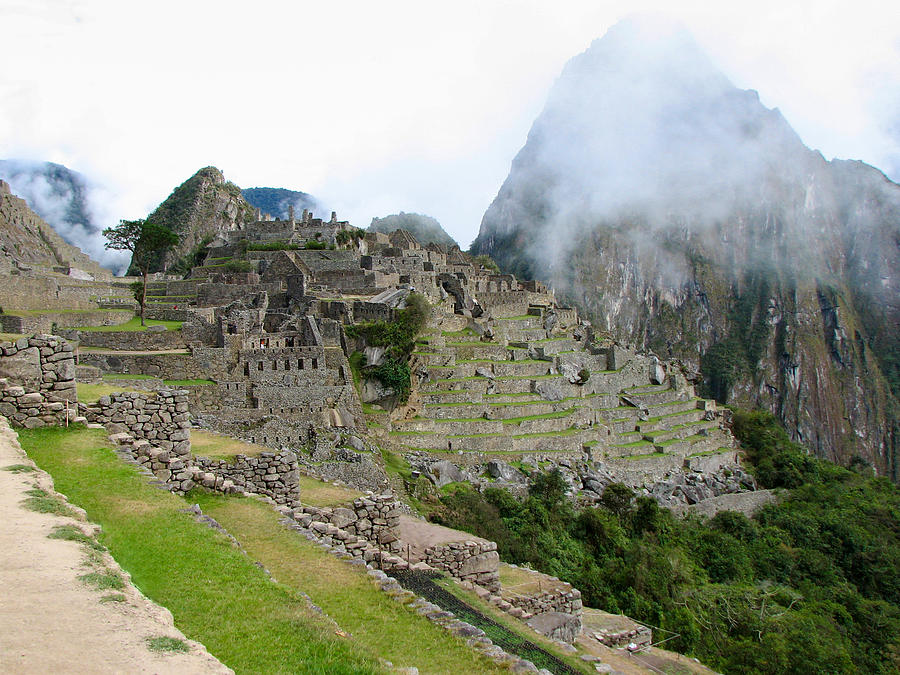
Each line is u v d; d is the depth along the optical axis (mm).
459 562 29547
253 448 29703
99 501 18656
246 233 120312
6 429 21406
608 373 114500
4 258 80875
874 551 99812
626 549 66688
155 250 87188
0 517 14109
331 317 76500
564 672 23141
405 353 77375
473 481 70188
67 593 11273
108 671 9297
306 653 13062
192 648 10633
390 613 17922
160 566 15852
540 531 63938
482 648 17203
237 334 60219
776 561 86938
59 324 63344
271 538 21406
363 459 57406
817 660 53438
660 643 45969
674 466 104125
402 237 130625
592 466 85188
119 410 25219
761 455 128750
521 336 111125
